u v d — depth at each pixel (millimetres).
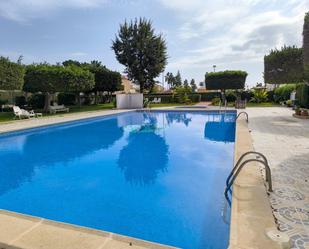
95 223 4488
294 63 22453
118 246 2930
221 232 4047
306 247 2861
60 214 4867
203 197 5418
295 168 5723
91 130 15430
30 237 3139
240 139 8836
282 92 27938
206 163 8000
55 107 22969
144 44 35781
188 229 4176
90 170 7621
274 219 3447
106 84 32125
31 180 6812
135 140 12188
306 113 15273
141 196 5598
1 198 5648
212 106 28125
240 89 34562
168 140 11938
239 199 4039
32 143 11742
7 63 18547
